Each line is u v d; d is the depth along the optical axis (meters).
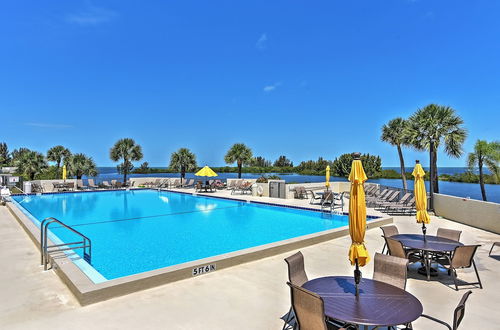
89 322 3.57
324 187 19.42
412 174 5.98
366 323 2.56
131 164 25.59
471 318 3.78
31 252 6.47
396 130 21.44
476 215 9.57
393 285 3.54
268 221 12.12
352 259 3.20
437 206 11.89
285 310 3.94
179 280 4.96
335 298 3.10
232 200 17.19
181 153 25.33
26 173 25.19
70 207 15.52
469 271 5.55
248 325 3.54
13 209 11.45
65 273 4.67
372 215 11.12
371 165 41.09
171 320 3.64
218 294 4.43
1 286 4.62
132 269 6.55
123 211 14.37
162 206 15.91
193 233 10.05
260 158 37.88
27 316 3.70
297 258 3.92
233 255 5.80
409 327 3.34
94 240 9.00
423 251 5.31
